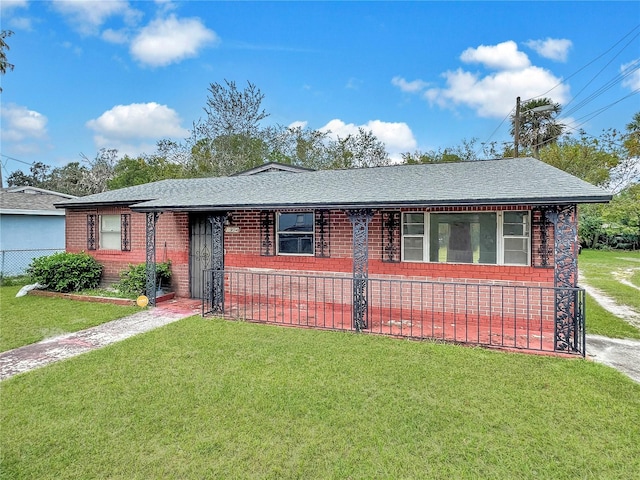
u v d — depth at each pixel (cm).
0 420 331
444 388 392
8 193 1578
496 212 651
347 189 698
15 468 267
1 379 421
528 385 398
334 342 549
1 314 734
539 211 620
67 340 571
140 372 438
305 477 258
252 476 259
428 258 696
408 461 274
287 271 806
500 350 512
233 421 329
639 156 2230
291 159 2862
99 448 290
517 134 1585
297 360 476
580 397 370
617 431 310
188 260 917
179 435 308
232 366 456
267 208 649
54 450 288
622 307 823
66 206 1041
